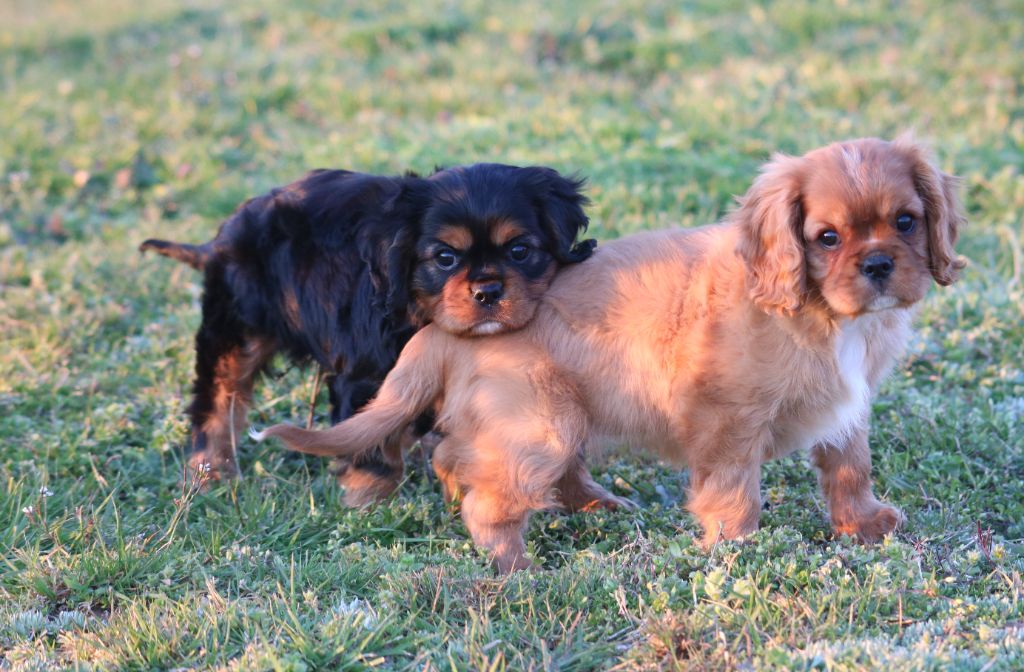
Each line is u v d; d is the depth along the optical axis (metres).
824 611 3.95
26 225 8.83
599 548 4.68
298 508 5.05
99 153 10.02
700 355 4.34
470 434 4.60
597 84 11.34
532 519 5.07
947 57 11.30
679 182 8.62
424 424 5.11
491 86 11.41
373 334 4.95
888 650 3.58
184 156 9.99
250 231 5.36
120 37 14.30
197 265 5.70
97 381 6.41
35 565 4.43
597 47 12.37
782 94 10.68
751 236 4.23
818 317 4.21
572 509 5.24
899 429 5.54
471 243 4.62
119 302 7.50
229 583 4.43
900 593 4.00
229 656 3.87
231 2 15.44
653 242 4.66
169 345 6.82
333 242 5.08
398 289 4.76
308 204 5.20
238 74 12.27
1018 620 3.88
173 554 4.61
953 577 4.16
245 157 10.16
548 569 4.68
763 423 4.35
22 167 9.81
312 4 14.60
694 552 4.38
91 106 11.30
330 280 5.09
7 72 13.12
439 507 5.14
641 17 13.21
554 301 4.64
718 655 3.69
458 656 3.80
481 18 13.50
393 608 4.09
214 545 4.67
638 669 3.73
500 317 4.54
